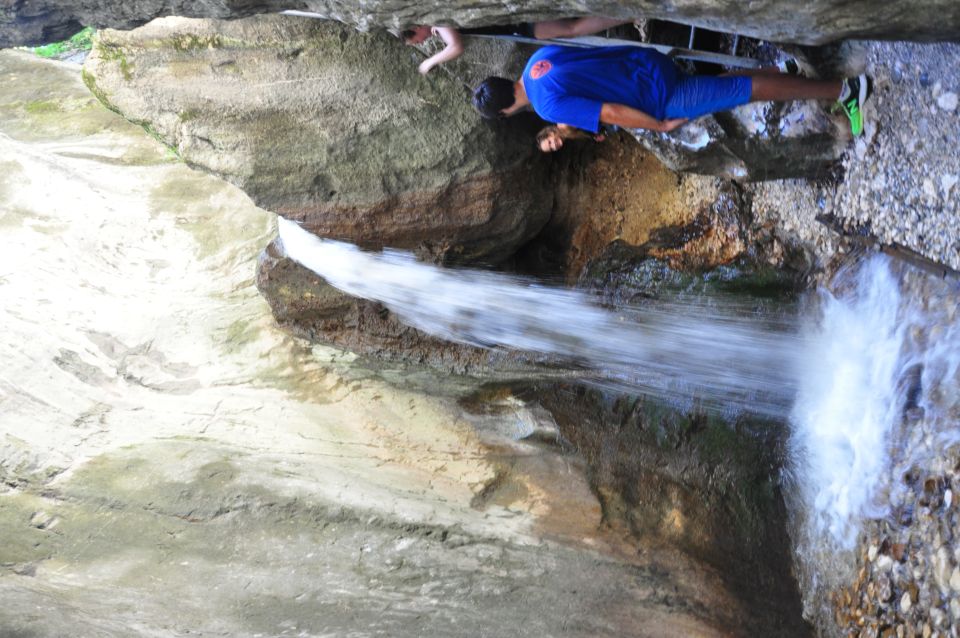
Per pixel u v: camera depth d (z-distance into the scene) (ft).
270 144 19.49
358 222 20.45
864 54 15.38
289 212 20.25
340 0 13.28
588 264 22.35
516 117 20.24
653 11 10.97
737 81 15.25
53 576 19.22
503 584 19.48
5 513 20.15
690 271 20.80
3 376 22.63
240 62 19.40
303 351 24.36
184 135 19.60
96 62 19.74
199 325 25.39
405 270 21.63
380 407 23.41
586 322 22.06
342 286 22.33
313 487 21.25
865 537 17.33
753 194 19.93
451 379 23.16
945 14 9.77
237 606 18.95
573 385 22.48
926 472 15.67
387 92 19.40
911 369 16.11
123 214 28.58
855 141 16.51
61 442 21.91
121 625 18.29
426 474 22.00
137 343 24.81
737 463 20.70
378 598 19.15
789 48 15.40
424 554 20.04
